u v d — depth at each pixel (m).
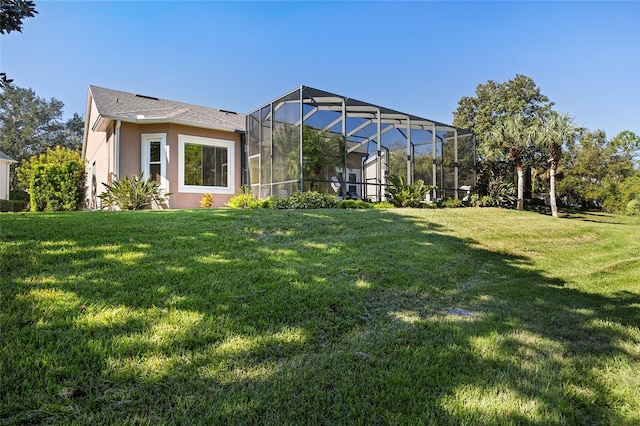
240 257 4.40
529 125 18.25
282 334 2.54
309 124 11.23
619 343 2.77
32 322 2.39
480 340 2.65
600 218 21.09
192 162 12.97
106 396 1.74
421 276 4.41
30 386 1.76
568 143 16.56
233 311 2.84
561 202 29.20
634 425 1.75
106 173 13.61
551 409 1.83
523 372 2.20
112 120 11.92
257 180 13.31
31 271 3.35
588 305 3.92
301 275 3.90
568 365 2.33
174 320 2.58
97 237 4.77
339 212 8.68
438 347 2.50
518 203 17.69
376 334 2.68
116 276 3.38
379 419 1.69
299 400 1.81
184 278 3.47
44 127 34.88
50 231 4.93
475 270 5.19
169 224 5.97
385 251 5.39
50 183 13.13
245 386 1.90
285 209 9.23
